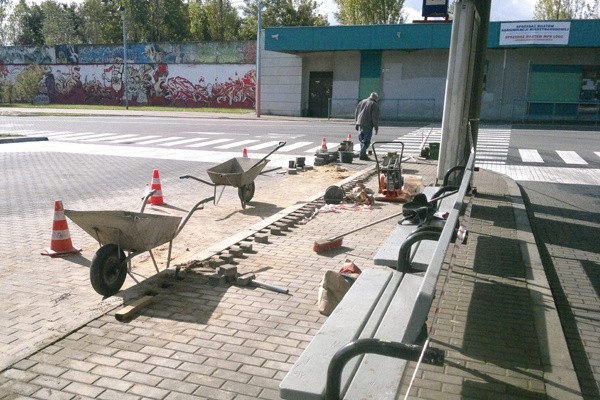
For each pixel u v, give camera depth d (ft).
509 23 93.86
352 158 47.29
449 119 27.81
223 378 11.19
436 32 97.66
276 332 13.44
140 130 79.71
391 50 106.42
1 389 10.60
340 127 87.04
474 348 12.34
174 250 21.40
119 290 16.46
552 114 100.94
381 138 69.41
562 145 63.05
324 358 9.05
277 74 120.67
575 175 43.06
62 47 167.63
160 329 13.50
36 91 169.48
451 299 15.26
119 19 244.22
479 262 18.62
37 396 10.37
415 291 12.29
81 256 20.54
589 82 98.53
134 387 10.76
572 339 14.02
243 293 16.07
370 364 8.77
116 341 12.79
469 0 26.45
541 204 31.71
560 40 91.97
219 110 136.87
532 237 21.81
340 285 14.85
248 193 30.01
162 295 15.72
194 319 14.15
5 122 95.25
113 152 54.08
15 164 45.34
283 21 203.10
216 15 222.28
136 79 160.45
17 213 27.45
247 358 12.07
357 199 29.63
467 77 27.78
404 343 7.47
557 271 19.48
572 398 10.32
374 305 11.46
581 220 27.58
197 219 26.78
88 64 165.48
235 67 147.64
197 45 150.51
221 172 29.73
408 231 17.84
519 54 100.22
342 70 113.80
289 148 58.70
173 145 60.80
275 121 101.71
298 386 8.20
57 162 46.80
